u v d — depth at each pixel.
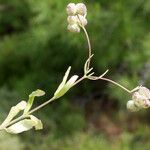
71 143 0.78
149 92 0.28
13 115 0.29
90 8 0.77
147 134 0.81
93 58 0.81
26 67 0.91
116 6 0.77
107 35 0.78
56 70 0.88
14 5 0.92
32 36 0.84
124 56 0.79
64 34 0.77
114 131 0.86
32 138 0.77
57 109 0.84
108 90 0.84
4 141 0.68
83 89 0.90
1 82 0.90
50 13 0.78
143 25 0.78
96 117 0.89
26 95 0.83
